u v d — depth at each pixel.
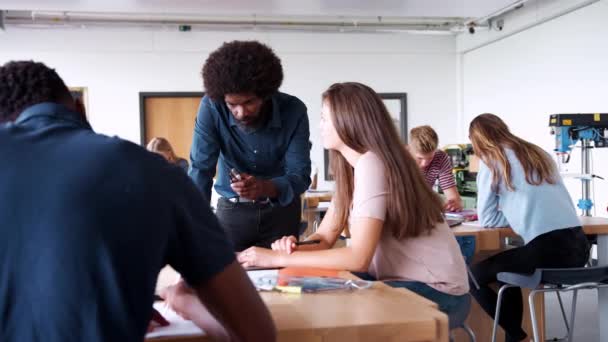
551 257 2.69
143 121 8.29
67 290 0.79
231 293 0.94
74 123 0.93
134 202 0.83
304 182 2.27
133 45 8.20
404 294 1.36
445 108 9.08
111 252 0.80
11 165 0.82
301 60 8.66
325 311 1.20
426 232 1.75
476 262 3.09
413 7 6.55
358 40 8.78
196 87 8.39
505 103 7.91
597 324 3.91
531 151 2.83
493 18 7.94
